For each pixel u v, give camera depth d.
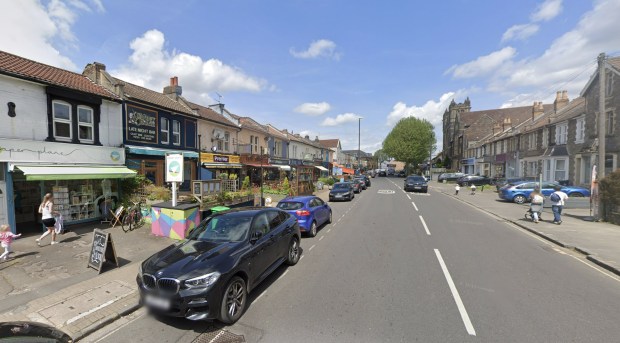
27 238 8.55
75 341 3.69
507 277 5.43
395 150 55.91
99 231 6.18
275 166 26.23
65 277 5.65
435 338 3.52
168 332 3.87
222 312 3.88
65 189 10.03
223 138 20.20
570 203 14.70
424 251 7.14
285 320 4.02
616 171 10.43
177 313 3.82
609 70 16.66
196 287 3.79
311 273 5.77
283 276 5.64
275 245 5.58
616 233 8.84
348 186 19.36
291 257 6.28
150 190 11.90
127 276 5.71
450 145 62.50
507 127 37.19
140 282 4.21
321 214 10.06
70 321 4.09
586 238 8.17
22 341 2.86
